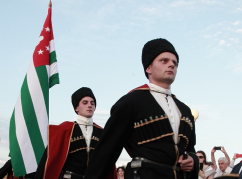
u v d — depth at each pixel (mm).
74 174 5984
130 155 3408
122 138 3316
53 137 6129
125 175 3314
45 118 7402
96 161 3311
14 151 7074
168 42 3512
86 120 6383
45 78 7629
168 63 3422
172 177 3100
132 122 3324
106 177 3367
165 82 3461
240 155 7789
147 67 3549
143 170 3146
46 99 7516
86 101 6445
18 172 6969
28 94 7438
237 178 1908
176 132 3297
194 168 3270
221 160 7465
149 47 3508
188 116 3473
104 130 3367
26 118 7273
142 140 3227
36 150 7152
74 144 6129
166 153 3141
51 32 8133
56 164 5988
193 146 3521
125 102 3342
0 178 7332
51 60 7938
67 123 6395
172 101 3490
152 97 3385
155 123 3236
